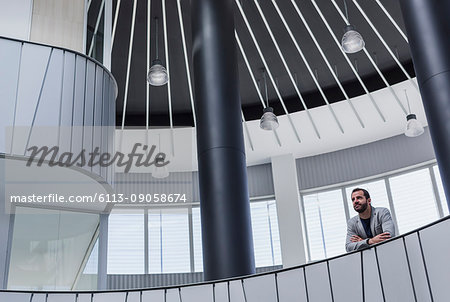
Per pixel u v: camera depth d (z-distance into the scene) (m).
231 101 6.32
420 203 10.23
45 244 6.18
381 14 8.47
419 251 3.62
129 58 8.74
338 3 8.26
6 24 6.47
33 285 5.97
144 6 8.22
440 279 3.46
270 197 11.11
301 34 8.80
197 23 6.77
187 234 10.92
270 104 10.14
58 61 5.96
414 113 9.94
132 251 10.74
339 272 3.98
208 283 4.45
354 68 9.45
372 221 4.94
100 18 7.31
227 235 5.66
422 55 4.95
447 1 5.02
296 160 11.20
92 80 6.19
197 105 6.41
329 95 9.79
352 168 10.77
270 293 4.21
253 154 10.97
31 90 5.68
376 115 9.96
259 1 8.18
